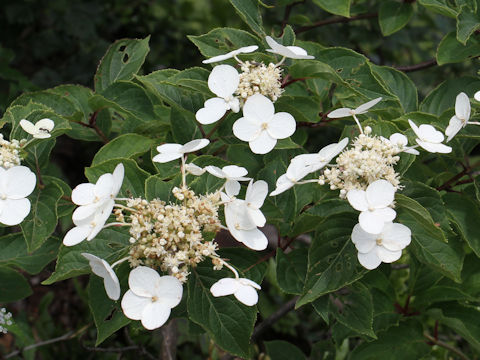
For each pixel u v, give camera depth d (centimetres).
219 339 33
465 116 35
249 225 32
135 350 64
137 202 31
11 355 65
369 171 31
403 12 51
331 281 34
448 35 44
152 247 30
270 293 74
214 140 42
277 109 39
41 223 36
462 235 39
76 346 69
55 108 43
